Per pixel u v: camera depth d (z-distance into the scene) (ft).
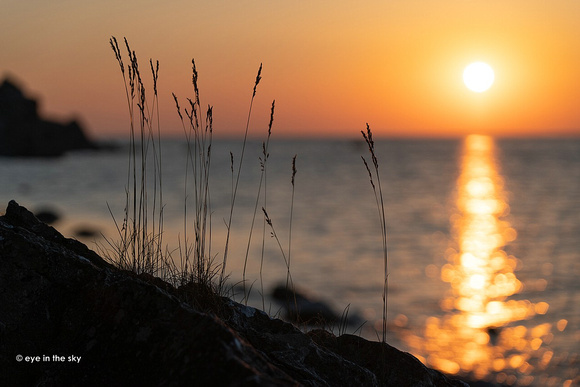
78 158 463.83
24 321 10.62
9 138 442.91
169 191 203.21
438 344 56.13
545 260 106.01
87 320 10.45
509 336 59.26
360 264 97.14
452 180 307.78
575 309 71.05
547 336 59.26
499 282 88.07
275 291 56.65
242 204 180.45
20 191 194.90
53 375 9.87
